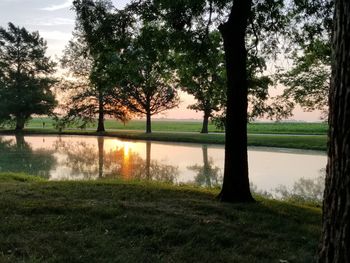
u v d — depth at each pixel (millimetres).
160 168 20156
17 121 59312
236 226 6832
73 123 53344
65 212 7270
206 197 9523
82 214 7125
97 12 10742
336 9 3109
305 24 12062
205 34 11438
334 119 3094
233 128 9312
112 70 11453
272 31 12375
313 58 14219
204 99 13797
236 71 9258
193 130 67812
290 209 8773
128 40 10938
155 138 41750
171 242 5957
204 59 12211
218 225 6812
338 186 3041
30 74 59750
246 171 9367
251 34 12336
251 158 24375
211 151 29422
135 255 5316
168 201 8602
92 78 11797
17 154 26797
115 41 10758
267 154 26703
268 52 12711
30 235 5945
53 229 6273
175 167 20516
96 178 16344
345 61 3010
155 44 11258
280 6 11805
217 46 12422
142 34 11156
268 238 6363
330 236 3098
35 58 59312
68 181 11992
